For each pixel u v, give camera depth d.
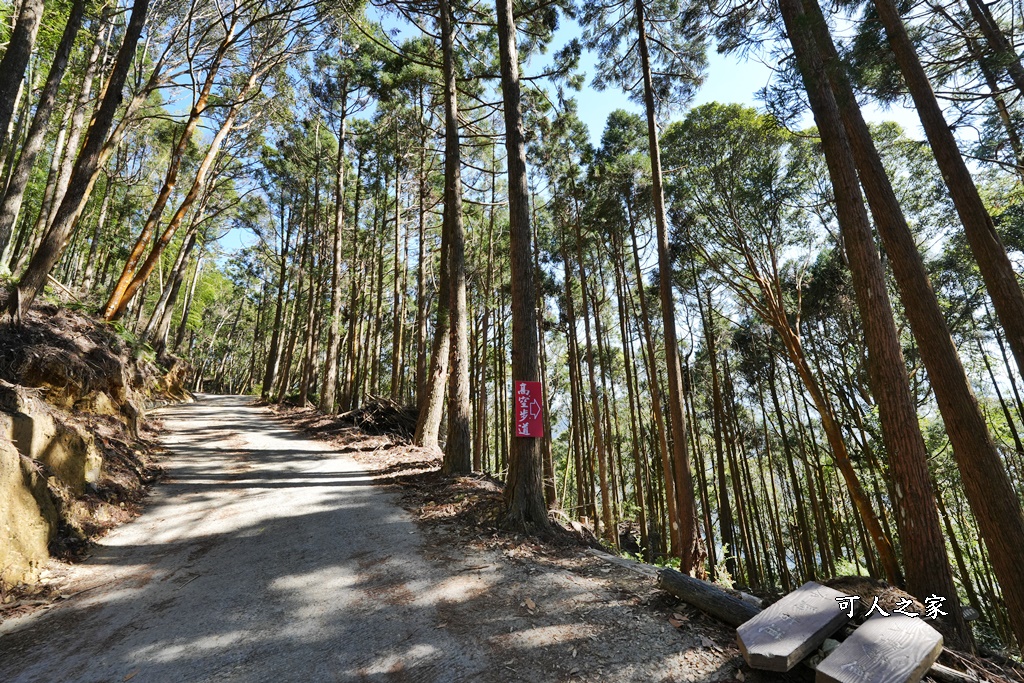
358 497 6.71
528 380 5.89
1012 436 13.28
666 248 9.15
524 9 10.49
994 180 11.75
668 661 2.99
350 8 11.77
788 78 6.86
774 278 12.16
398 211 17.56
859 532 14.20
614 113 15.21
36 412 5.00
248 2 12.03
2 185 11.91
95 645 3.21
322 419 14.06
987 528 4.18
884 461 12.22
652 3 10.61
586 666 2.96
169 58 13.67
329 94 18.19
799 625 2.85
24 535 4.11
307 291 26.03
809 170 12.48
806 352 17.39
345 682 2.83
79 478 5.45
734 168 12.75
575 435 15.23
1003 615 12.63
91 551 4.73
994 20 6.59
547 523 5.50
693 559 7.62
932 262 13.40
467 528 5.47
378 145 17.19
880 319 4.90
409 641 3.27
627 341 15.25
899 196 12.68
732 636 3.26
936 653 2.66
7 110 5.35
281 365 26.14
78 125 12.87
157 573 4.35
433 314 23.47
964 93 6.53
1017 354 4.68
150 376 16.05
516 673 2.91
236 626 3.46
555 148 14.94
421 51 13.09
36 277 7.22
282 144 19.92
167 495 6.62
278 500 6.54
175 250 27.98
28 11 5.67
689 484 8.01
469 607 3.75
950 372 4.46
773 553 24.56
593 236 16.41
